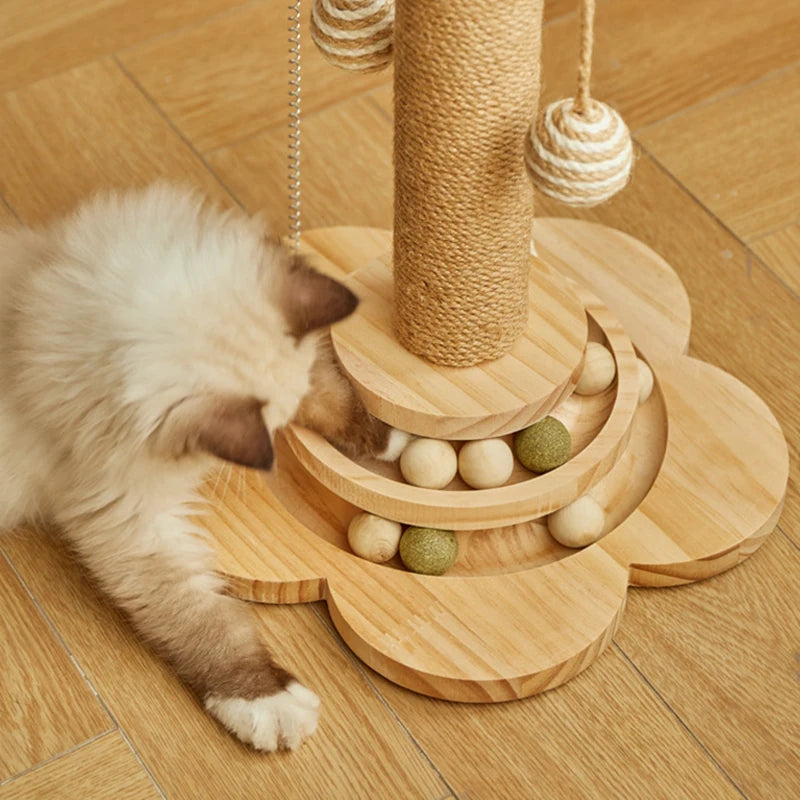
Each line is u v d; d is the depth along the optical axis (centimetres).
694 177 165
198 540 145
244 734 139
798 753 139
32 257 142
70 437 138
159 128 169
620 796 138
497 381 143
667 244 162
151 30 175
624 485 148
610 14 176
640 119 169
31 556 147
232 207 161
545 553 146
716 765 139
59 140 168
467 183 136
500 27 131
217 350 133
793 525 148
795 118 169
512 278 141
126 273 135
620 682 142
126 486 141
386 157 167
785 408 153
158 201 140
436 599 142
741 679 142
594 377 148
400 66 134
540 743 140
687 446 148
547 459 144
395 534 144
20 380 138
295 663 143
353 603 142
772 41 174
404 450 145
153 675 142
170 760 139
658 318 154
